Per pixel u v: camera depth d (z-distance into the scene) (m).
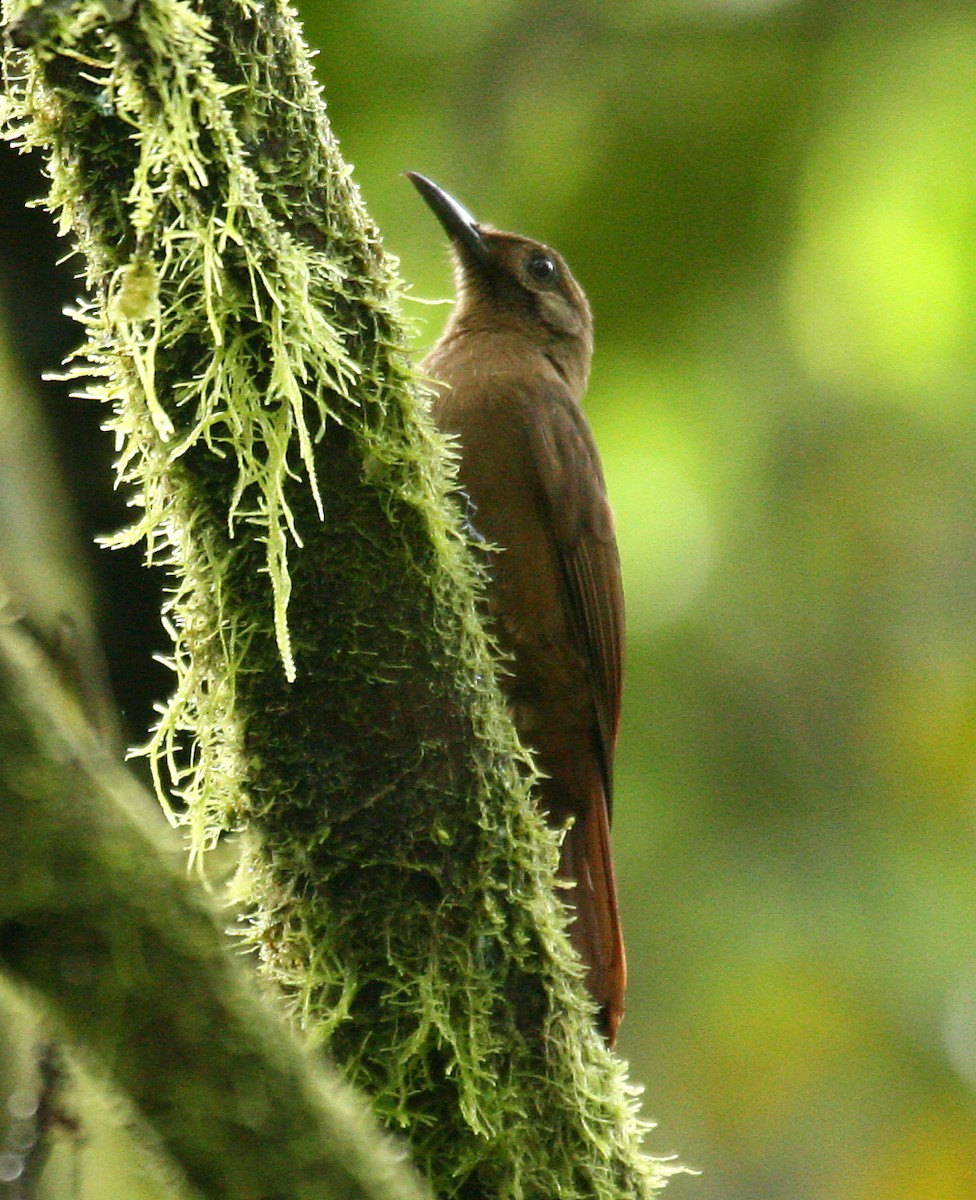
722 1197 13.28
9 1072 5.39
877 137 12.57
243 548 5.42
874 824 13.66
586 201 12.67
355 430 5.43
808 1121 13.34
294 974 5.47
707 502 13.48
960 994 13.16
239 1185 3.90
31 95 5.29
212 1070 3.88
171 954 3.82
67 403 7.32
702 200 12.69
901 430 13.91
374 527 5.43
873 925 13.21
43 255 7.23
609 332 12.86
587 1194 5.58
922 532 14.20
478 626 5.68
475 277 10.74
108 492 7.32
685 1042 13.19
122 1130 4.30
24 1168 5.01
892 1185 13.12
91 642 5.96
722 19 12.56
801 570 13.98
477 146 12.51
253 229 5.27
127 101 5.09
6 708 3.64
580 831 9.20
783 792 13.60
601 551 9.58
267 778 5.47
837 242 12.83
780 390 13.42
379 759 5.43
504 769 5.66
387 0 12.33
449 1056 5.41
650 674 13.57
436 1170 5.41
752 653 13.80
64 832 3.68
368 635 5.41
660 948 13.22
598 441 13.06
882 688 13.96
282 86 5.44
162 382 5.39
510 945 5.56
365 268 5.57
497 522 9.35
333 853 5.43
